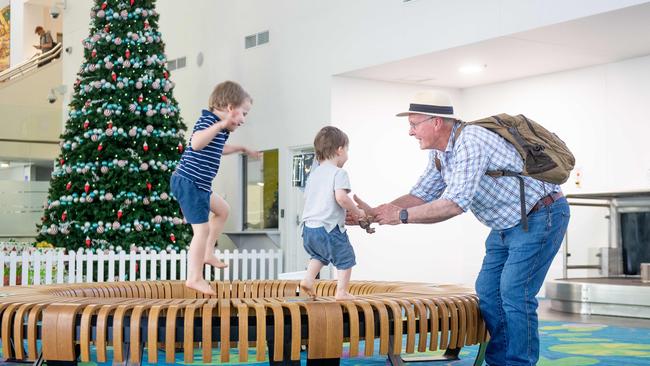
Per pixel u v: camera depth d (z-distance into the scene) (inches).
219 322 191.2
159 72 527.2
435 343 208.2
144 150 507.8
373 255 533.0
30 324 195.8
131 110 504.7
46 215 516.1
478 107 575.2
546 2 399.5
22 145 818.8
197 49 662.5
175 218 510.6
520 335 199.6
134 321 186.5
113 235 498.0
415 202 229.9
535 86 541.6
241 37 610.5
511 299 201.3
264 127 584.1
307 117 541.3
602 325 383.6
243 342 185.3
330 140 218.2
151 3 534.9
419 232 555.2
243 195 616.4
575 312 443.8
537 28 404.2
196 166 209.8
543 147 199.0
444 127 207.2
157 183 513.0
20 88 912.3
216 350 309.6
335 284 300.0
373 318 196.2
